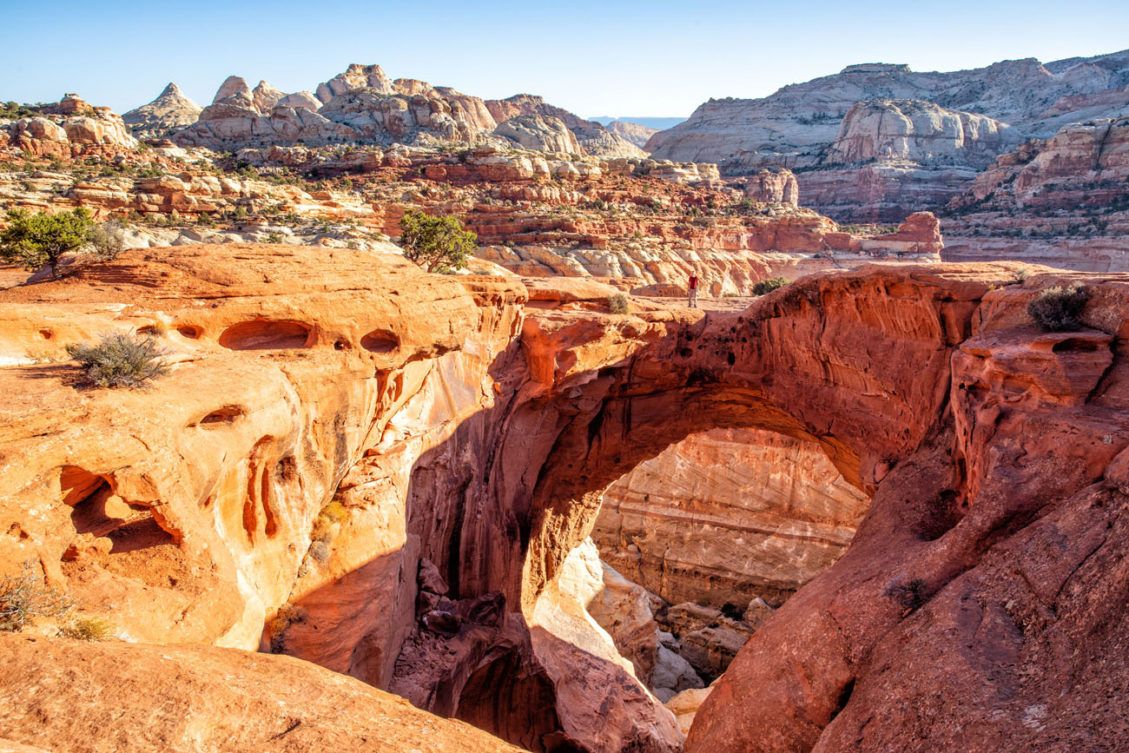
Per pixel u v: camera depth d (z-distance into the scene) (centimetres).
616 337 2683
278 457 1389
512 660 2441
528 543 2883
